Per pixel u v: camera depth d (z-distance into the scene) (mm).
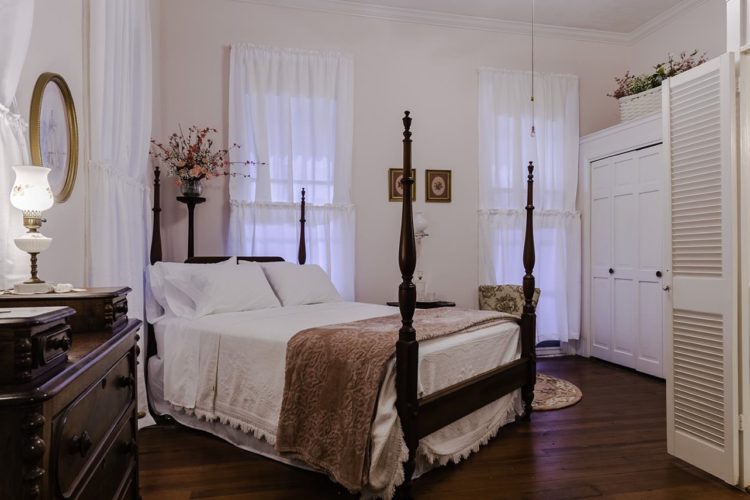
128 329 1423
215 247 3994
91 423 1060
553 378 3955
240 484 2135
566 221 4781
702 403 2236
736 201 2098
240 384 2438
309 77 4172
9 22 1380
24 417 773
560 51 4867
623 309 4328
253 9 4105
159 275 3096
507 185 4668
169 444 2594
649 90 4094
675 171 2391
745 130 2104
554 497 2023
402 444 1859
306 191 4148
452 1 4262
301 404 2064
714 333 2176
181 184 3578
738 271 2104
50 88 1904
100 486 1124
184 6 3975
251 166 4012
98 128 2279
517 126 4664
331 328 2287
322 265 4168
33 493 769
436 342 2229
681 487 2113
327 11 4266
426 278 4508
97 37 2279
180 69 3959
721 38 3990
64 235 2051
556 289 4719
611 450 2512
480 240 4617
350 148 4266
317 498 2018
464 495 2035
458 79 4605
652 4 4312
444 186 4559
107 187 2336
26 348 802
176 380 2756
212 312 2916
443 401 2107
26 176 1393
